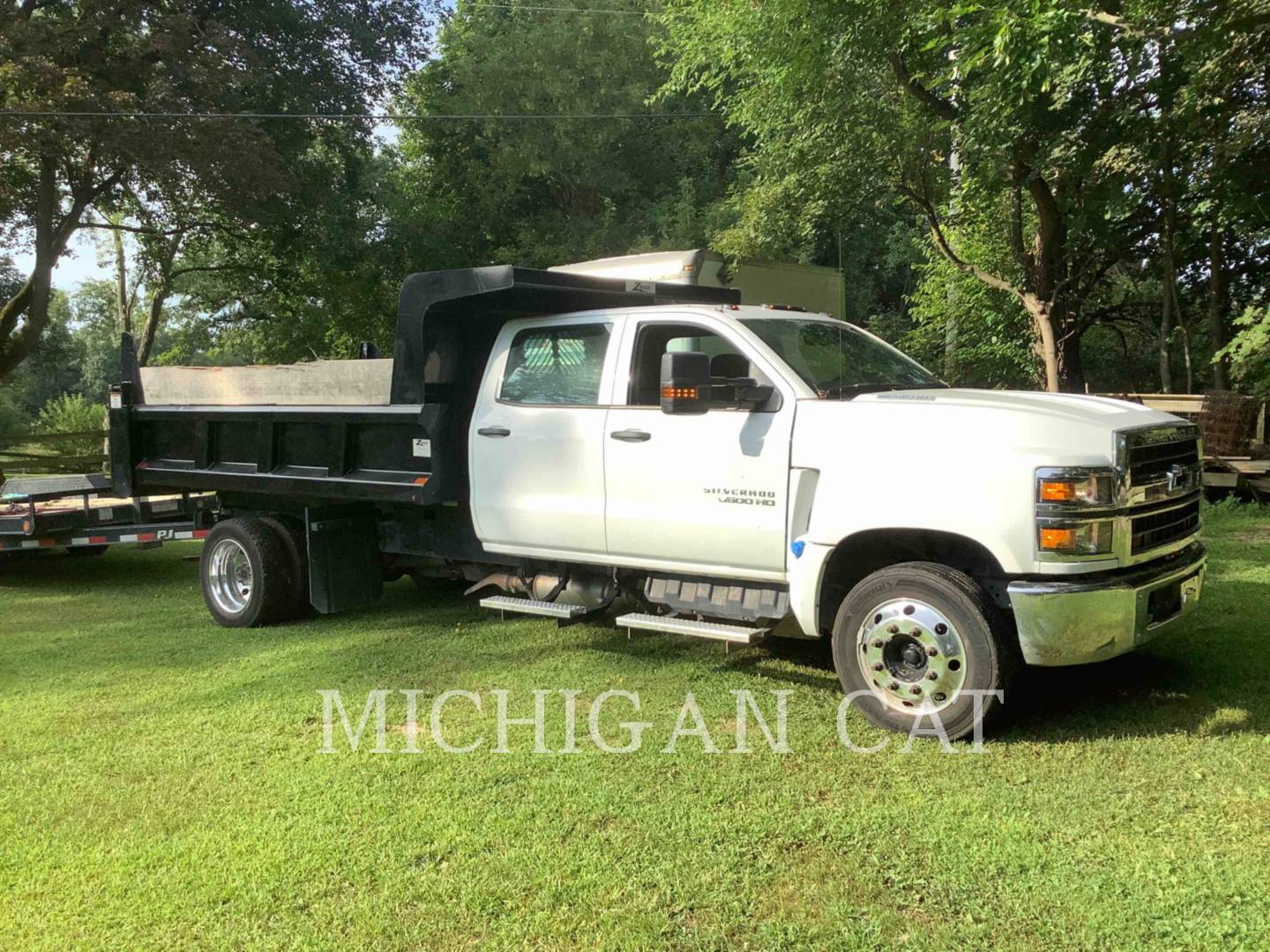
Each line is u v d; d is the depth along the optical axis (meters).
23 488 9.74
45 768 4.51
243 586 7.38
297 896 3.30
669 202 25.98
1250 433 12.10
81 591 9.30
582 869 3.40
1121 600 4.24
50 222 20.70
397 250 27.25
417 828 3.75
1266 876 3.17
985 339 17.59
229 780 4.30
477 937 3.02
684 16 18.75
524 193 28.45
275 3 22.58
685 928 3.03
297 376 7.17
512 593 6.78
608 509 5.59
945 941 2.91
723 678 5.52
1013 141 11.86
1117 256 15.89
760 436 5.01
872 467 4.60
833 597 5.06
